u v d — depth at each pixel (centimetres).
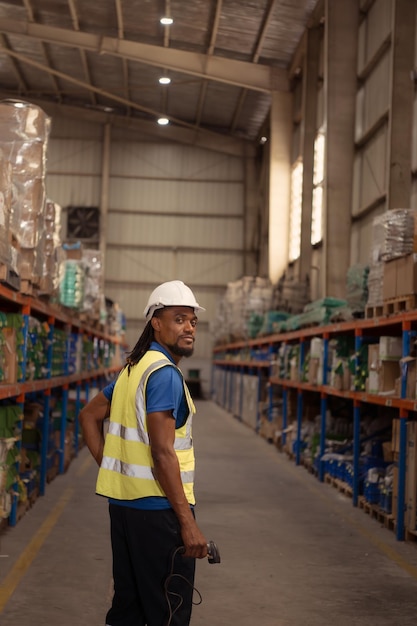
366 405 1187
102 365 1730
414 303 695
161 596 298
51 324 860
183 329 313
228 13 1873
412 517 688
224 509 834
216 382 2942
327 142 1559
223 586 543
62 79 2694
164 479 288
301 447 1214
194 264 3017
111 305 1953
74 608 482
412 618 485
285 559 625
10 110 657
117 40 2084
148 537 297
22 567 571
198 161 3017
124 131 2989
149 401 293
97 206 2947
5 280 559
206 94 2577
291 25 1928
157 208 3005
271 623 466
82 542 653
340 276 1538
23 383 678
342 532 730
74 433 1214
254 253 2991
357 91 1741
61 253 850
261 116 2708
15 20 2045
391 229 741
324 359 1030
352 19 1578
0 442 604
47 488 914
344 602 514
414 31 1285
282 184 2195
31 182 655
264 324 1683
